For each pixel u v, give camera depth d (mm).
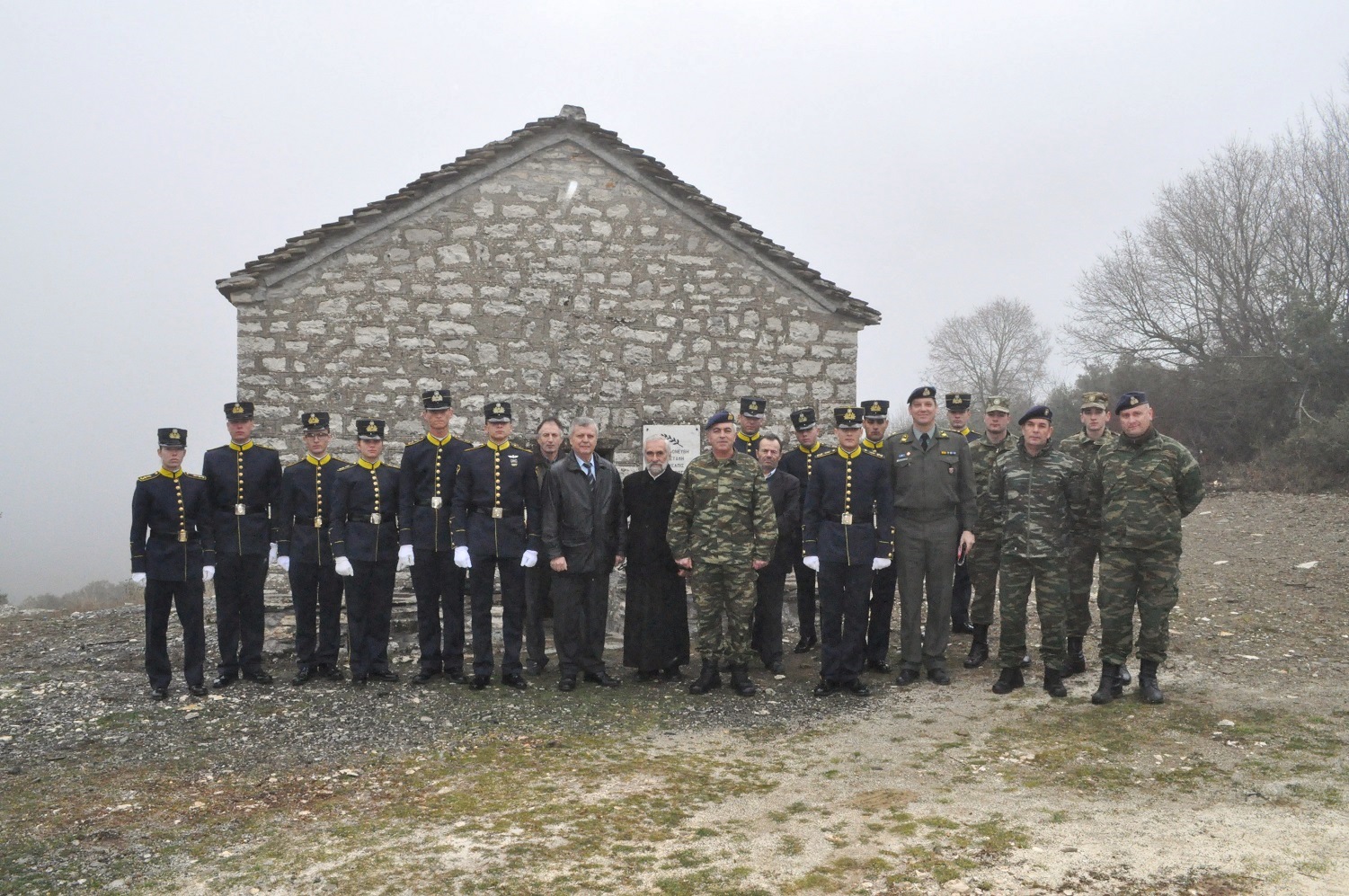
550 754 5402
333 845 4059
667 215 9664
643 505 7297
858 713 6293
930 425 7141
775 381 9875
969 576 8602
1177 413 19109
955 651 8242
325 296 8945
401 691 6855
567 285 9430
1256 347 19344
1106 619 6285
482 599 6957
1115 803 4449
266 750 5480
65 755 5371
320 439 7305
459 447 7203
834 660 6773
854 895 3553
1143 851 3883
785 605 9852
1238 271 20109
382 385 9023
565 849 3990
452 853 3955
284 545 7238
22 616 11438
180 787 4844
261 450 7227
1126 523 6203
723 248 9789
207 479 6992
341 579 7348
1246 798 4473
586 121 9359
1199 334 20797
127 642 9117
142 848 4035
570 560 6941
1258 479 16234
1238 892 3494
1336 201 18594
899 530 7105
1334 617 8141
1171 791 4602
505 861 3867
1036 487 6598
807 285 9938
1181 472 6156
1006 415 8016
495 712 6305
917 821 4293
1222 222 20453
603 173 9523
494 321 9266
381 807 4531
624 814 4414
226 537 6980
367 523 7066
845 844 4039
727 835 4156
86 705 6441
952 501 7062
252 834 4199
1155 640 6184
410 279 9102
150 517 6664
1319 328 17312
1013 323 44094
